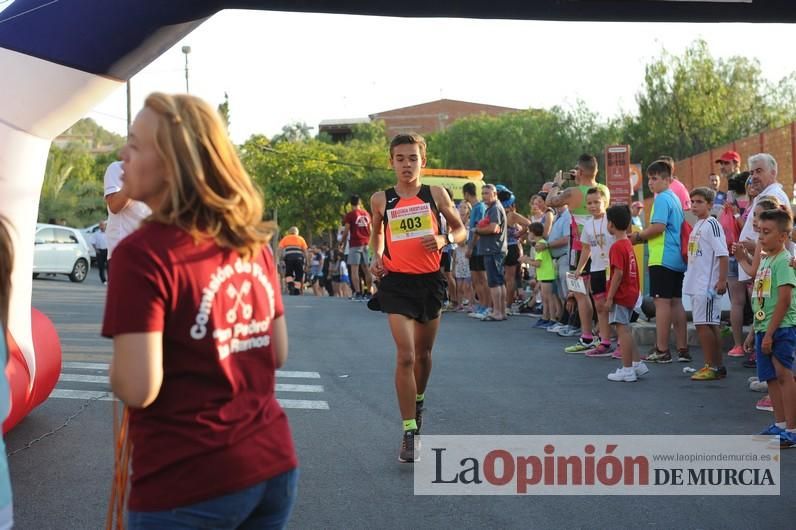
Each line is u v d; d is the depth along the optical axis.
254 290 2.55
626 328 8.78
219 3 6.00
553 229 12.72
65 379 8.63
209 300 2.40
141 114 2.49
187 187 2.44
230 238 2.49
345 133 79.38
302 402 7.79
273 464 2.48
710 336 8.65
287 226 50.19
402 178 5.93
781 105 36.94
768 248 6.27
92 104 6.06
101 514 4.90
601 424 6.95
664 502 5.14
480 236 14.16
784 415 6.32
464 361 10.05
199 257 2.41
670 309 9.71
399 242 5.83
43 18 5.77
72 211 55.88
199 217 2.45
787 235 6.24
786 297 6.13
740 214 9.77
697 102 36.16
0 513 2.29
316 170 49.53
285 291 28.75
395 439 6.53
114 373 2.30
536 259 13.20
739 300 9.81
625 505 5.09
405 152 5.90
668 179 9.55
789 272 6.14
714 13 6.70
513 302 15.51
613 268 8.71
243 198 2.51
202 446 2.36
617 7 6.62
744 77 37.22
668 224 9.52
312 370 9.42
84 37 5.76
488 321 14.09
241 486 2.39
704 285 8.58
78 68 5.83
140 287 2.31
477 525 4.76
